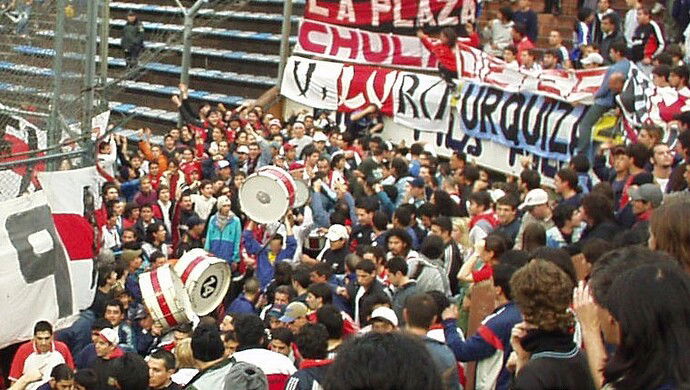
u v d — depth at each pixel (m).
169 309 9.02
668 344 2.92
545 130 13.35
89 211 10.08
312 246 11.46
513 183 10.98
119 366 5.67
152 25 20.39
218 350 6.22
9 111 10.56
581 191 9.30
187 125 16.55
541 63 15.00
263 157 14.30
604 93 12.50
